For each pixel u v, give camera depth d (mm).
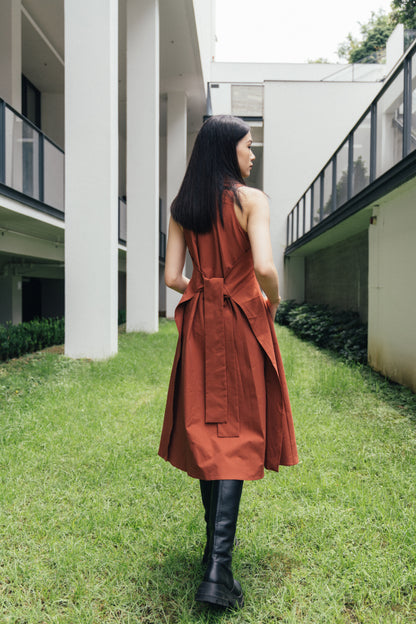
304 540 1989
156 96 11102
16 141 6520
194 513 2217
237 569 1755
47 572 1719
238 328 1530
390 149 5512
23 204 6684
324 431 3568
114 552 1873
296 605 1573
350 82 18016
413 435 3504
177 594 1633
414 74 4621
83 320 7016
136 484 2537
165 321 15961
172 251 1711
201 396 1526
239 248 1570
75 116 6918
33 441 3209
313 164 18047
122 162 20281
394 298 5801
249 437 1499
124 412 4074
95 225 6969
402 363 5504
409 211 5379
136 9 10938
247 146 1631
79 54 6895
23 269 11445
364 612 1535
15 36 9805
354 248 10281
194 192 1594
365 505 2283
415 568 1746
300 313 12977
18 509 2213
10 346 6676
